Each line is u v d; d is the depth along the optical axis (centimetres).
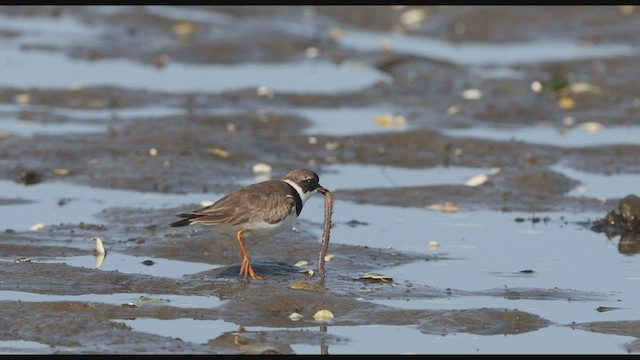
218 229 1346
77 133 2217
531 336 1167
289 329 1179
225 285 1309
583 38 3466
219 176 1969
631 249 1557
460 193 1866
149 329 1172
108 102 2592
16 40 3372
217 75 2991
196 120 2355
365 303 1245
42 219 1672
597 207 1808
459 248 1550
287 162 2083
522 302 1283
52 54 3203
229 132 2234
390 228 1664
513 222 1717
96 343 1120
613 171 2062
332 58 3216
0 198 1798
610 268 1451
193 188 1898
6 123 2361
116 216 1669
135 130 2227
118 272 1357
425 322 1195
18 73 2919
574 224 1709
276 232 1345
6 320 1178
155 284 1316
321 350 1120
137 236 1562
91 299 1264
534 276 1405
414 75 2956
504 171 1970
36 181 1934
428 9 3734
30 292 1287
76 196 1831
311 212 1761
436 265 1455
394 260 1474
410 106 2606
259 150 2153
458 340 1152
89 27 3606
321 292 1274
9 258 1450
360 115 2545
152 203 1781
